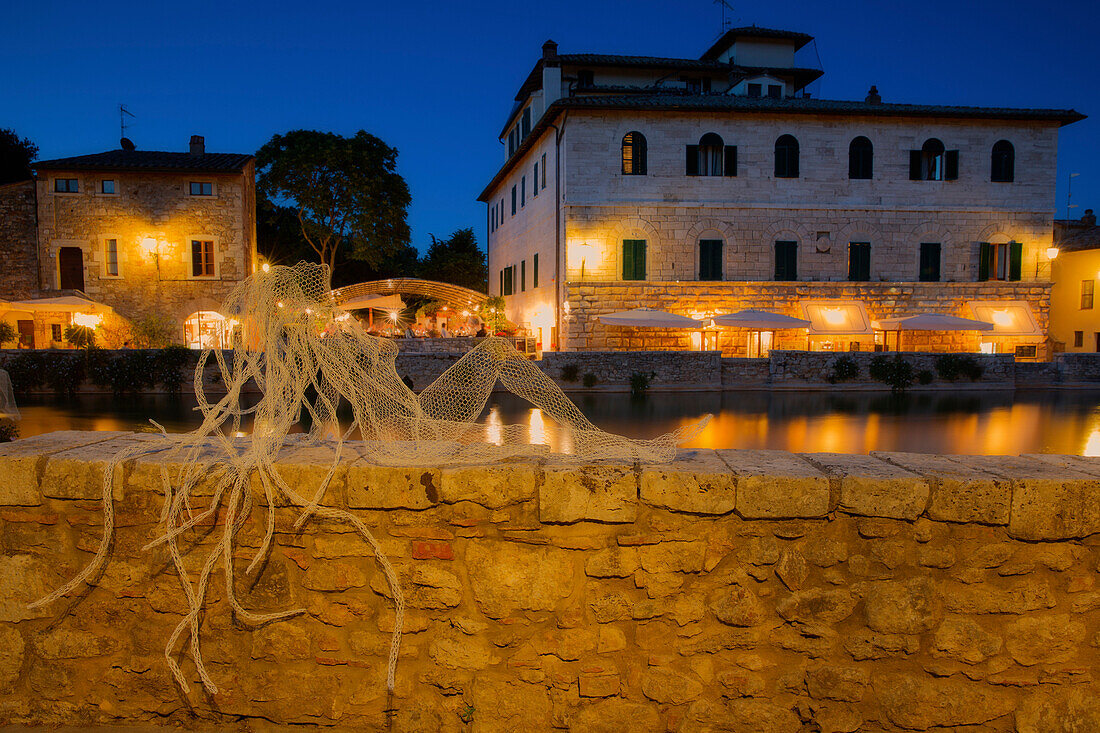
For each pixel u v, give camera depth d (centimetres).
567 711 297
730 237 3173
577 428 332
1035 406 2316
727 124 3152
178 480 304
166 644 310
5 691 316
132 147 3809
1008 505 289
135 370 2492
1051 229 3306
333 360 330
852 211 3222
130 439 353
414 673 302
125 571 309
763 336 3222
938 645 295
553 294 3303
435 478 295
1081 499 290
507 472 293
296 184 4322
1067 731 295
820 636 296
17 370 2456
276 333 322
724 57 4428
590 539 295
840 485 294
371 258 4603
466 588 298
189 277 3338
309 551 304
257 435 311
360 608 303
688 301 3147
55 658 313
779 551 296
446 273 5944
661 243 3138
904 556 294
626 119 3102
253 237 3772
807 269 3222
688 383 2773
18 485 309
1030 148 3284
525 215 3947
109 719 313
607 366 2748
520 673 298
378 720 303
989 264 3297
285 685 307
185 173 3312
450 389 359
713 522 296
